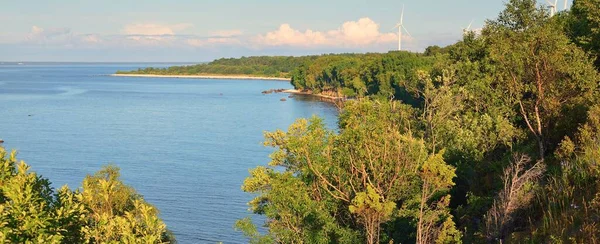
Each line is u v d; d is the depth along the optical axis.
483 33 44.91
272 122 102.94
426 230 19.83
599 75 27.69
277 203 24.89
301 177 26.56
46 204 11.75
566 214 15.81
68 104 143.00
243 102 149.50
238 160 66.56
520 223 18.23
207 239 39.75
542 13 43.09
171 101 153.75
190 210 45.91
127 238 11.96
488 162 28.09
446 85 37.12
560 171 20.28
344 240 23.17
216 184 54.50
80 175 58.84
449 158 29.88
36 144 77.94
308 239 23.92
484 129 31.27
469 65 38.91
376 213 18.41
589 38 35.06
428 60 127.44
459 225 22.88
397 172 23.34
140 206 13.30
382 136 24.41
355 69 159.50
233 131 91.31
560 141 26.28
